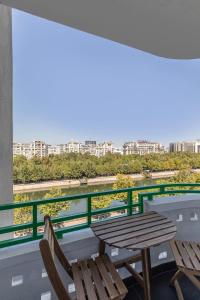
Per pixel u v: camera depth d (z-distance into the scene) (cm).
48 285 207
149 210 278
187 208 292
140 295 240
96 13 254
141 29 286
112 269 196
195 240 295
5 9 323
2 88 320
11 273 188
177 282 240
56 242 197
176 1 232
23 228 202
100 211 246
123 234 207
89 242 231
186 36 300
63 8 245
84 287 175
